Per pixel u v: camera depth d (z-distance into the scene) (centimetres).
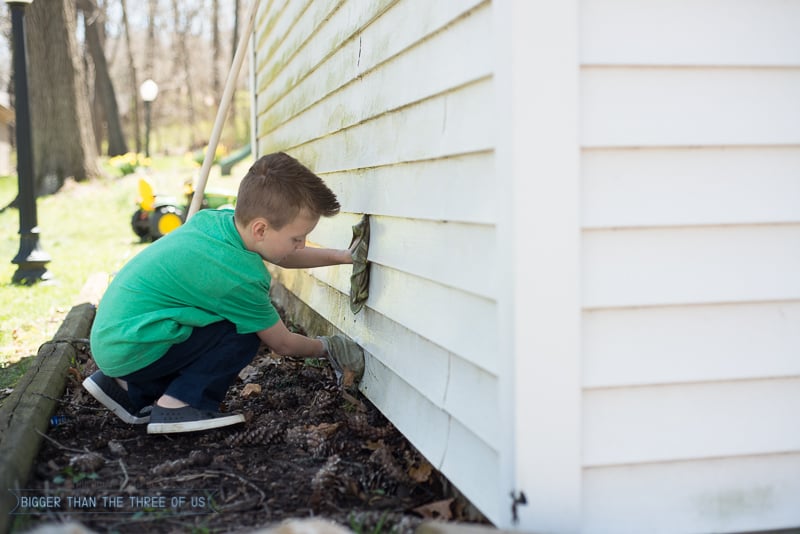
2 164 3309
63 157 1819
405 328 271
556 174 182
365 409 311
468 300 215
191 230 288
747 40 193
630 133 187
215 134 422
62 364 353
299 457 262
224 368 285
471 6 203
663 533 193
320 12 406
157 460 260
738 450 196
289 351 307
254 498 224
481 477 206
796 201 198
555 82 181
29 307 620
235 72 420
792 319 199
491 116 195
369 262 316
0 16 3344
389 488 237
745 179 195
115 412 296
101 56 2925
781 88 196
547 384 183
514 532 170
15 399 289
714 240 194
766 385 198
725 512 196
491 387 200
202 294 279
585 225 186
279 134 571
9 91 3619
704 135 192
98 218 1459
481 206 203
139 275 281
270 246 284
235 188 1698
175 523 208
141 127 4631
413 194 257
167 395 280
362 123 323
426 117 243
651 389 192
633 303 190
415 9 248
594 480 190
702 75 191
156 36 4431
